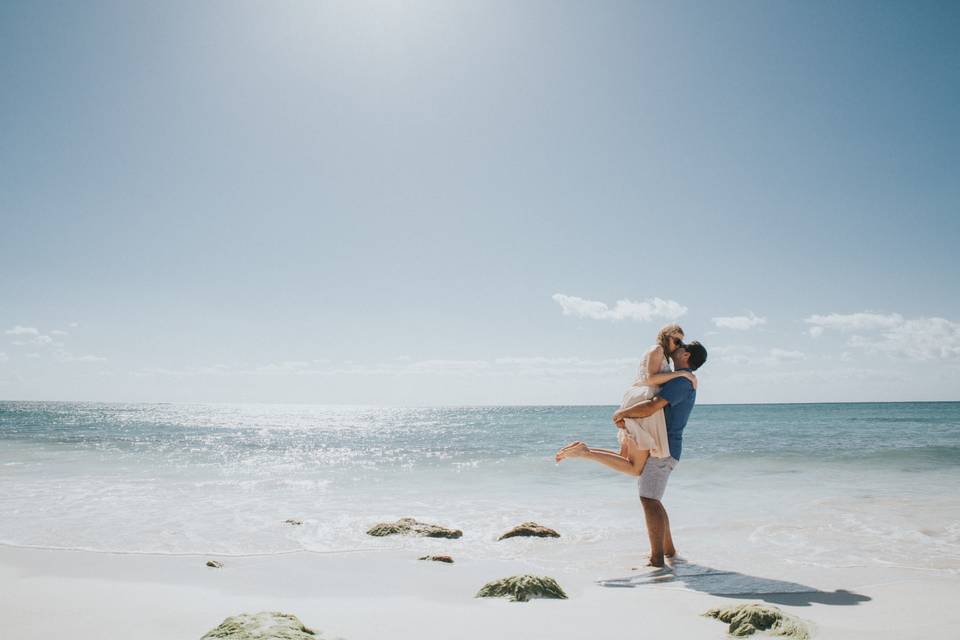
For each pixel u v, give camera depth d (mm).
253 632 2926
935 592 4379
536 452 20656
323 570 5125
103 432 33625
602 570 5195
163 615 3723
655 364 5535
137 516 7934
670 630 3465
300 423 67125
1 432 31359
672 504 9164
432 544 6348
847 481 11883
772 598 4227
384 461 17281
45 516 7887
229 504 9109
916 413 71688
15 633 3350
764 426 38531
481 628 3475
